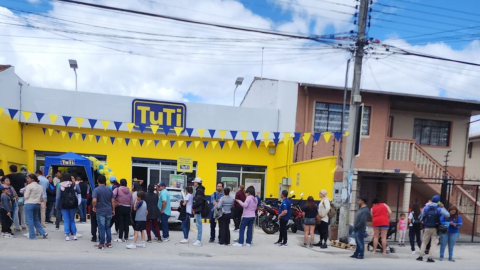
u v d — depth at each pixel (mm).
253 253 8453
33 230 8273
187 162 15742
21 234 8766
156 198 8820
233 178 16453
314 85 14719
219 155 16172
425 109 16266
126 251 7789
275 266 7242
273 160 16734
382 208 9406
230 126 16047
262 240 10102
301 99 15250
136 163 15578
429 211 8867
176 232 10758
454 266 8336
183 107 15594
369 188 15930
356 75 9938
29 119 14094
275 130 16219
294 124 15148
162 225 9188
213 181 16078
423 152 15047
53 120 12031
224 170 16391
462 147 16734
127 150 15344
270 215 11375
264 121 16188
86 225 10594
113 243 8438
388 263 8211
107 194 7871
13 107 13602
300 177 13523
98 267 6324
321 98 15219
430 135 16609
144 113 15219
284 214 9328
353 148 9938
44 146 14492
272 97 16844
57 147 14633
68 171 13391
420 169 14945
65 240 8336
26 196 8180
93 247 7883
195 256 7758
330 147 15094
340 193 10711
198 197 8844
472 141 20078
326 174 11312
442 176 14805
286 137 12180
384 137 14844
